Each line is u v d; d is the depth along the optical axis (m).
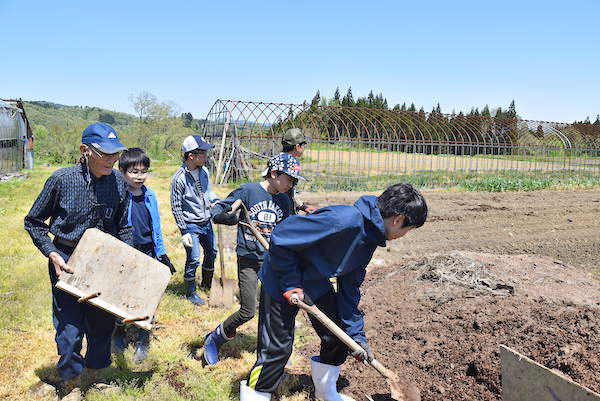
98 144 3.39
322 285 3.34
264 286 3.37
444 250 9.59
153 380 4.14
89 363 3.84
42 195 3.46
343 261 3.05
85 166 3.56
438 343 4.42
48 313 5.45
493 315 4.65
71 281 3.42
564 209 14.92
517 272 6.36
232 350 4.73
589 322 4.11
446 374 4.00
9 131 20.62
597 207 15.51
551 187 20.53
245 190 4.32
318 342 4.97
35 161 30.56
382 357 4.45
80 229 3.62
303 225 2.98
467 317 4.75
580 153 26.34
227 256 8.06
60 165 28.64
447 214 13.21
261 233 4.26
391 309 5.41
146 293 3.67
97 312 3.70
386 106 47.97
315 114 20.83
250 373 3.43
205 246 6.24
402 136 32.03
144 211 4.92
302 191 17.28
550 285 5.96
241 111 19.77
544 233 11.66
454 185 20.30
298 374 4.30
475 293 5.38
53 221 3.57
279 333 3.32
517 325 4.36
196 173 5.96
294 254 3.09
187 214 5.94
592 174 25.84
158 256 4.98
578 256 9.85
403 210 2.93
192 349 4.79
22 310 5.48
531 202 16.25
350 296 3.38
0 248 8.17
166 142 47.31
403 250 9.42
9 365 4.29
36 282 6.52
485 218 13.13
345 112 21.22
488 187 19.25
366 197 3.05
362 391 3.98
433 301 5.36
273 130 20.50
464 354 4.11
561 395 2.93
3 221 10.47
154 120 50.34
